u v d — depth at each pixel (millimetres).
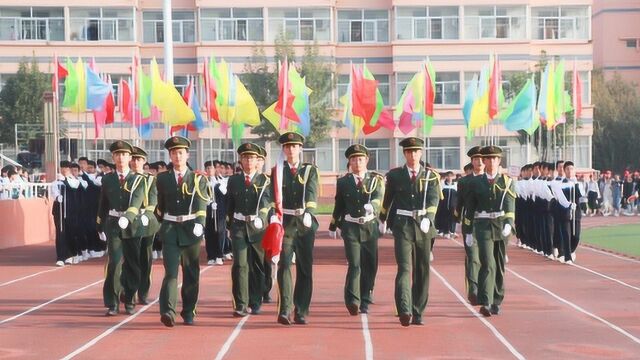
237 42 47656
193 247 11664
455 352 9836
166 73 25531
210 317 12281
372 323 11719
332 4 48156
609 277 16891
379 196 12016
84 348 10141
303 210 11688
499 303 12438
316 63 43281
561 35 49188
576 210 19469
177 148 11664
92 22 47531
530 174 21906
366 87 26719
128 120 26891
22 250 23547
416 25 48562
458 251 22672
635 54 68875
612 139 60219
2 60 46875
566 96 28734
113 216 12508
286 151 11875
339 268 18625
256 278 12531
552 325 11508
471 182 12398
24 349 10125
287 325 11562
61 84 43469
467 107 27016
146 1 48031
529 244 21953
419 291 11578
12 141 43438
